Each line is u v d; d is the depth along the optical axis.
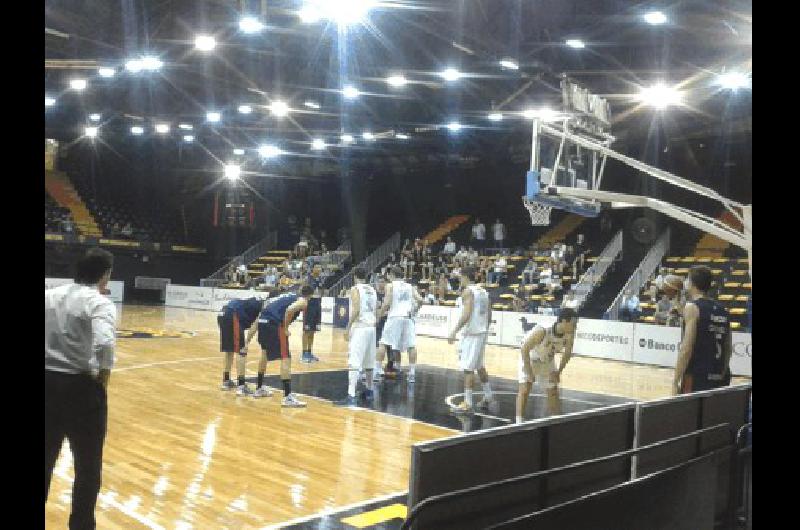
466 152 24.88
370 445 6.29
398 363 11.95
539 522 2.66
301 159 29.80
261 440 6.30
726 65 14.25
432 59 15.12
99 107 21.59
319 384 9.76
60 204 28.78
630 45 14.15
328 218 30.39
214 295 25.94
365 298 8.68
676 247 21.45
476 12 12.80
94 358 3.32
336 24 13.46
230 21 13.48
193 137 25.80
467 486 2.51
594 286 19.78
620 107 17.88
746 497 4.00
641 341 14.56
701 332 4.73
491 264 22.66
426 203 29.42
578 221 24.84
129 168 30.47
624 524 3.09
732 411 4.23
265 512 4.36
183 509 4.34
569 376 12.02
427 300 20.11
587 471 3.10
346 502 4.62
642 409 3.43
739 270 19.03
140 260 29.09
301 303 7.92
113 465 5.27
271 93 18.33
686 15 12.42
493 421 7.54
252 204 30.16
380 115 20.59
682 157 21.58
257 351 13.67
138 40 14.71
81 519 3.27
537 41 14.02
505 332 17.31
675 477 3.45
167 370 10.58
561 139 8.47
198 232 30.98
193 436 6.33
